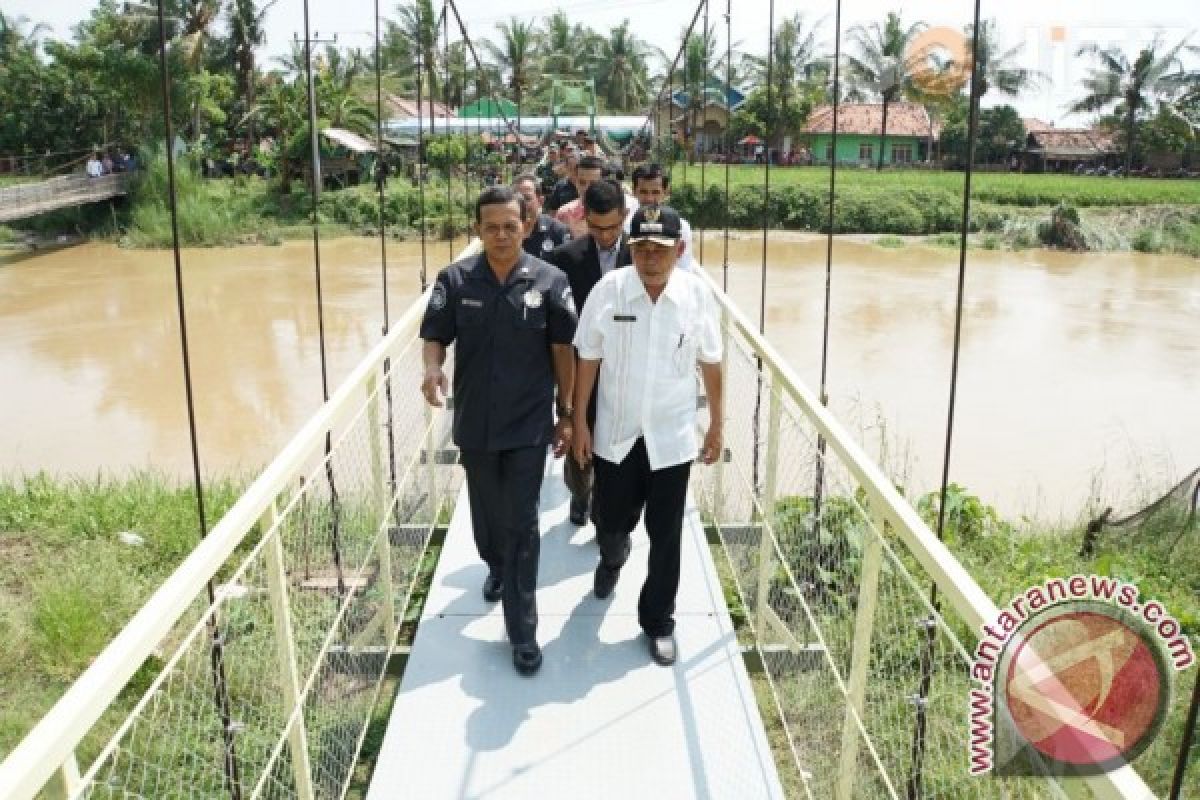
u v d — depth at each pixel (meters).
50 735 1.27
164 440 10.62
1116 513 7.78
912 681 3.56
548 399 3.06
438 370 2.96
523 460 3.03
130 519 6.11
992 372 13.82
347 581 4.12
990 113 48.84
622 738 2.80
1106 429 11.04
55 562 5.45
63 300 19.52
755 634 3.63
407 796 2.60
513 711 2.91
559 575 3.66
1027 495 8.75
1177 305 19.94
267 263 24.05
